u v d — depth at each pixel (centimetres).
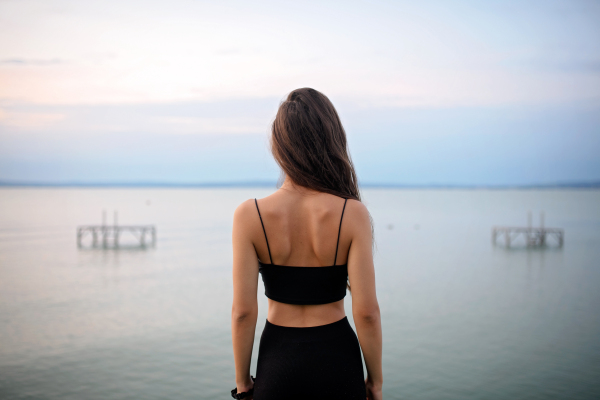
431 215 8425
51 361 1159
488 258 3212
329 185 137
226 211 9331
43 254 3447
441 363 1117
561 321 1509
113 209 9681
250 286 135
